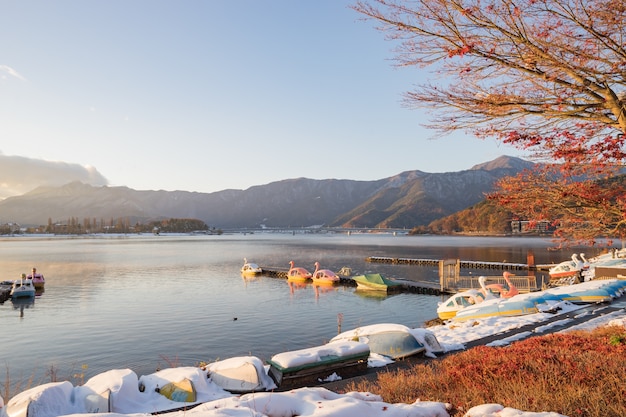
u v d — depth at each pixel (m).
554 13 6.04
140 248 144.50
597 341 10.67
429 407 6.06
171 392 8.77
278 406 5.76
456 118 7.39
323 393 6.45
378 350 12.48
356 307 34.75
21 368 19.58
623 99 6.53
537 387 6.73
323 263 77.50
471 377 7.88
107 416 5.02
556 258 81.06
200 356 21.08
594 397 6.18
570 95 6.69
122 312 32.50
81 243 197.75
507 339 14.57
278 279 54.62
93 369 19.27
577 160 6.71
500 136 7.23
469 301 24.77
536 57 6.29
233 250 129.12
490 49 6.56
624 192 6.43
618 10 5.63
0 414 6.77
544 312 19.62
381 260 80.44
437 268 66.69
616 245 94.75
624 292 25.44
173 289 45.28
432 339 12.88
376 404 6.10
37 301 37.88
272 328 27.08
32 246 164.00
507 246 133.75
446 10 6.34
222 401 6.01
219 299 38.72
